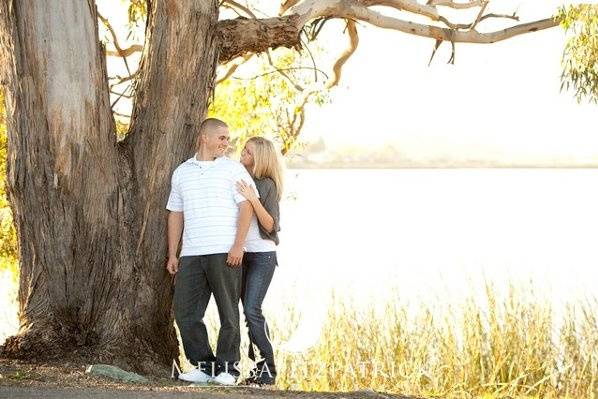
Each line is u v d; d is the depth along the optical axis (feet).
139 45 50.03
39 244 33.24
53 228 33.19
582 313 42.83
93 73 33.47
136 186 34.40
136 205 34.30
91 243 33.47
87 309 33.40
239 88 59.72
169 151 34.37
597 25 48.70
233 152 59.62
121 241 33.91
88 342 33.22
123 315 33.73
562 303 43.57
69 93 32.94
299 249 146.92
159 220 34.35
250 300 32.81
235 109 59.98
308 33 42.60
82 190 33.32
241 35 36.06
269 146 33.30
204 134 32.40
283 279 51.34
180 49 34.42
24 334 32.76
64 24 32.94
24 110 33.06
